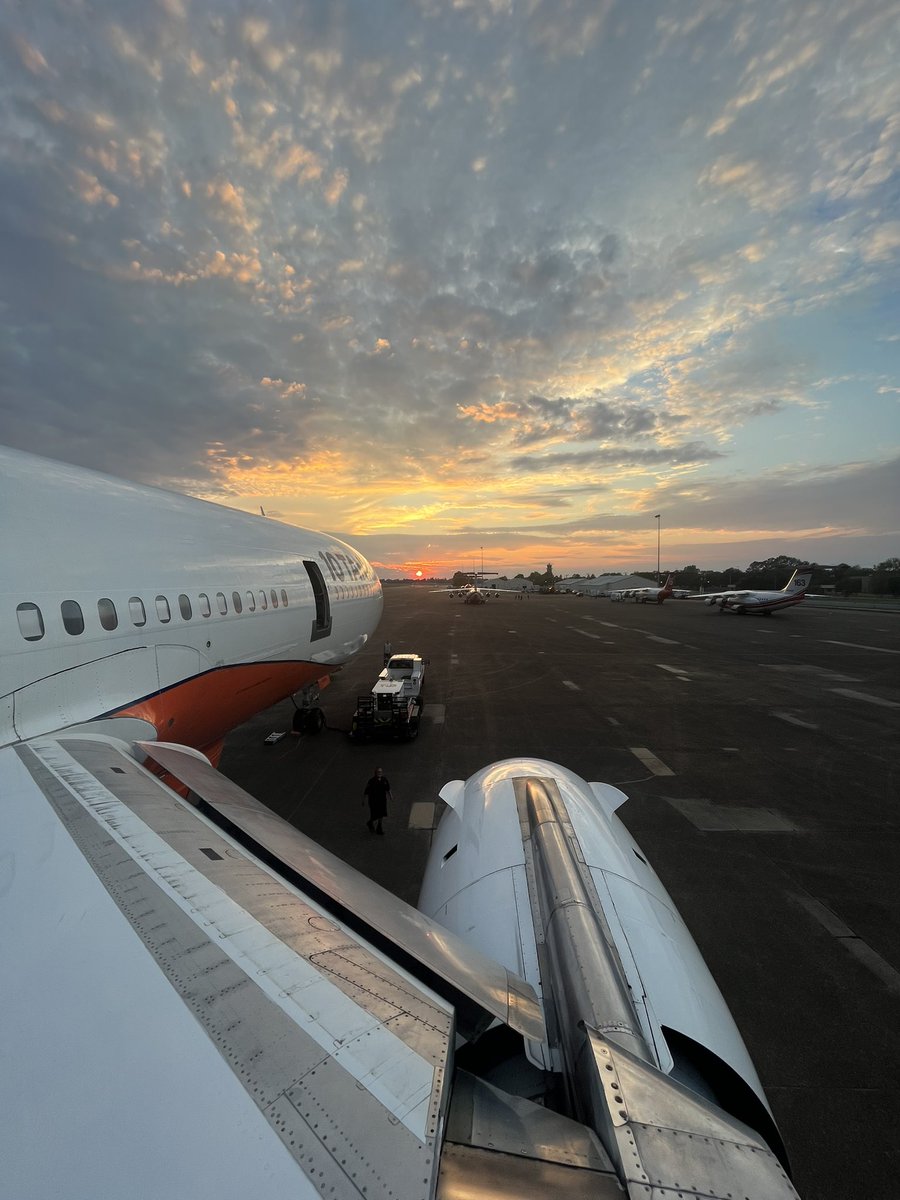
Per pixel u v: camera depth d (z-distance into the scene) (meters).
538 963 2.70
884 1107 4.53
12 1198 0.99
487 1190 1.30
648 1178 1.31
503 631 40.81
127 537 6.35
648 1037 2.30
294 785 11.34
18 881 2.19
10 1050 1.37
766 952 6.39
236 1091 1.27
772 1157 1.42
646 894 3.28
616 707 17.64
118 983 1.62
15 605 4.76
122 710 5.73
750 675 22.84
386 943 2.24
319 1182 1.07
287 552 10.45
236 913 2.07
